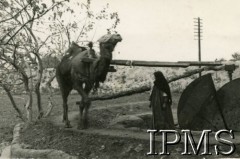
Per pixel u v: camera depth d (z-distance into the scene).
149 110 17.34
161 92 10.28
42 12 11.90
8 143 12.09
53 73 15.22
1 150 11.64
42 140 11.15
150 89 10.80
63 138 10.96
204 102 11.05
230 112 10.93
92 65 10.62
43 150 10.29
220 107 11.00
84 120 11.35
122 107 16.92
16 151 10.75
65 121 11.69
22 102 22.05
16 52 12.56
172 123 10.30
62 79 11.89
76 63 10.96
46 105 19.64
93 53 10.93
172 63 10.66
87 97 11.02
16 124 14.16
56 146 10.61
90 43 11.02
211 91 11.03
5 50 12.23
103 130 11.10
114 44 10.32
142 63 10.48
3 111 18.19
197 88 11.05
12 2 12.55
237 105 10.89
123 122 13.16
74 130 11.11
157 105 10.23
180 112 11.06
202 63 10.94
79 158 9.91
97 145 10.23
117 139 10.13
